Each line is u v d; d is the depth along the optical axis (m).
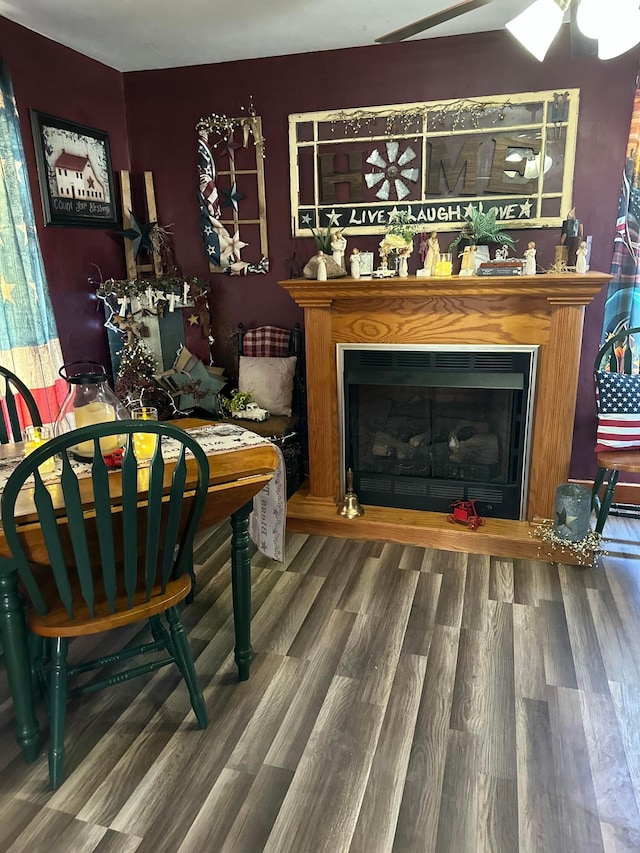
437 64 3.05
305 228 3.43
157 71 3.43
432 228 3.23
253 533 2.39
